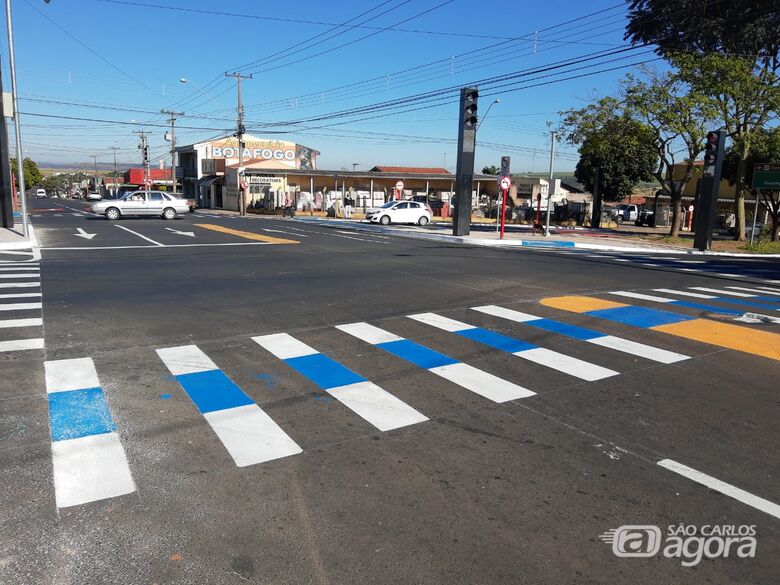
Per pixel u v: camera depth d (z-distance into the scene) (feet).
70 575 9.74
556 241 90.53
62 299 32.68
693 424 16.38
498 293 36.63
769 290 41.45
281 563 10.08
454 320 28.86
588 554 10.46
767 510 12.01
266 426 15.87
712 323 28.86
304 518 11.48
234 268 46.55
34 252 56.39
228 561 10.12
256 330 26.35
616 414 17.04
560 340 25.23
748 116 99.19
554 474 13.42
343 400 17.89
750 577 9.93
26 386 18.58
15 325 26.43
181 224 100.48
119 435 15.14
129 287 36.99
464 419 16.57
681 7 96.58
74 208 191.72
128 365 20.92
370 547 10.56
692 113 98.58
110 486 12.60
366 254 59.16
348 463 13.83
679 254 81.87
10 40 62.85
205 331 25.99
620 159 162.20
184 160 242.99
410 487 12.74
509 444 14.98
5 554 10.25
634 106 98.63
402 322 28.32
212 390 18.53
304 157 244.83
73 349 22.75
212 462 13.76
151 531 10.99
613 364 21.91
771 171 98.73
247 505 11.92
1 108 80.84
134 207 112.57
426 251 64.85
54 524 11.16
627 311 31.58
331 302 32.94
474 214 171.42
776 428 16.16
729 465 13.94
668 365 21.84
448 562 10.16
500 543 10.75
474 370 21.01
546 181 204.95
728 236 132.16
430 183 193.16
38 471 13.19
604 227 159.22
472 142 88.94
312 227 106.73
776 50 102.58
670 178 106.63
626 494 12.56
